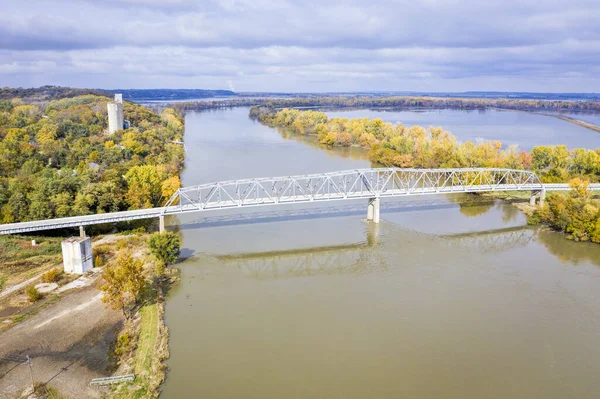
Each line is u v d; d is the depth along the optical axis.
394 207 155.88
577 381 68.38
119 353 70.69
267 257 111.44
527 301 90.94
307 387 65.56
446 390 65.81
